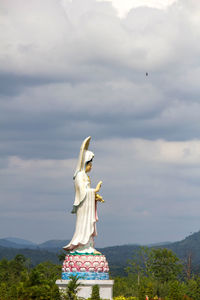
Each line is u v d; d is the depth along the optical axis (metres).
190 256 172.38
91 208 82.56
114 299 92.69
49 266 132.62
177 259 155.25
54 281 81.88
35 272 77.38
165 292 113.00
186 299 89.56
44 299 74.12
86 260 78.56
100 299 74.19
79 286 76.31
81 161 84.81
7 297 81.62
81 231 81.50
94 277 77.62
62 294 75.50
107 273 80.25
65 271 79.50
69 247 81.62
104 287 77.25
